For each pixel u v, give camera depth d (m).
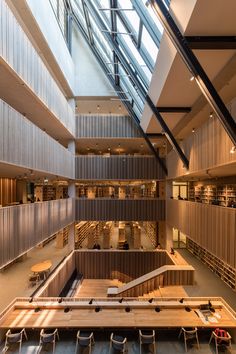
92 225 20.34
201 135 9.38
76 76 17.19
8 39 7.57
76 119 17.00
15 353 7.16
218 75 6.99
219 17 4.84
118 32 9.00
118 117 16.94
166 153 16.61
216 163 7.90
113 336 7.43
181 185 18.80
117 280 16.09
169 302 8.68
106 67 14.73
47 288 10.91
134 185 22.41
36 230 10.02
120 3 7.96
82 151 21.50
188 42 5.49
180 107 10.30
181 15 5.20
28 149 8.98
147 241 20.22
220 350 7.27
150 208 16.61
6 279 11.52
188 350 7.29
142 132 15.89
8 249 7.69
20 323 7.64
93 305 8.51
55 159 12.36
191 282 11.71
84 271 16.36
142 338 7.17
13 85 8.99
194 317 7.96
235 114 6.22
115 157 16.70
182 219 12.48
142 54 9.38
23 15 9.82
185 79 7.53
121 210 16.53
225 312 8.27
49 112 11.92
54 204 12.40
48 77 11.57
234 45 5.48
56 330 7.41
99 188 22.38
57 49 13.34
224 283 11.71
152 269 16.22
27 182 15.61
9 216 7.79
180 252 16.70
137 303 8.63
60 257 15.07
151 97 10.48
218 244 8.25
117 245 18.39
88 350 7.31
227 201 11.84
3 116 7.11
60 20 14.49
